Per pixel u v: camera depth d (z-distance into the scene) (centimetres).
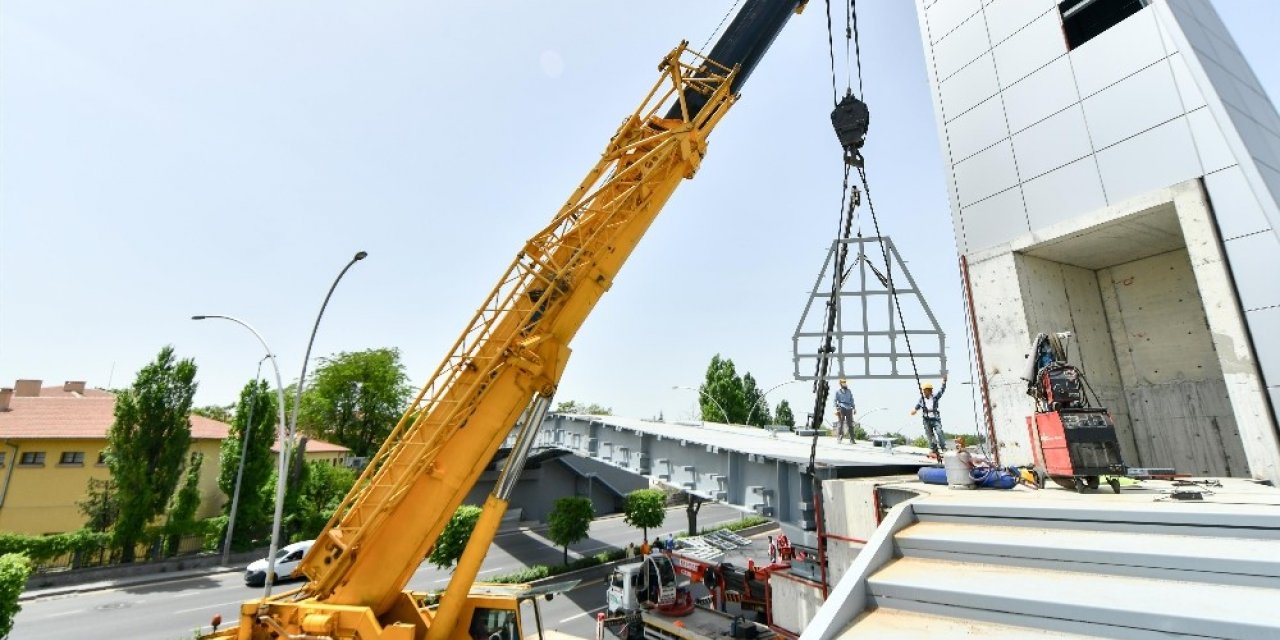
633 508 3559
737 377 6203
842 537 958
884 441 1756
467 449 934
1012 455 980
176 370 3253
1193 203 796
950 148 1177
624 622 1952
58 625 2153
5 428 3262
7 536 2753
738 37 1195
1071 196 952
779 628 1711
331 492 3866
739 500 1684
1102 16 1016
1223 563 357
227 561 3142
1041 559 423
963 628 374
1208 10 1067
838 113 993
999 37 1103
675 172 1136
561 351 1006
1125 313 1107
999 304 1039
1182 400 1008
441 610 923
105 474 3347
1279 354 703
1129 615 334
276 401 3700
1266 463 704
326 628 803
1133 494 593
